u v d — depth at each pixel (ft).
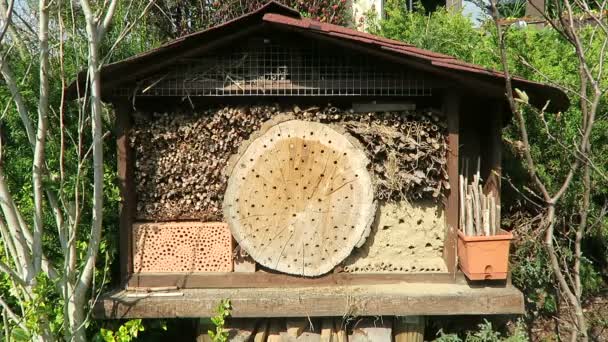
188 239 4.99
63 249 4.56
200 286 4.93
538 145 6.16
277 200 4.90
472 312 4.56
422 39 7.54
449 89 4.75
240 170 4.88
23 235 4.30
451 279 4.90
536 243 5.73
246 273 4.94
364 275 4.96
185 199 5.08
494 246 4.63
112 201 5.37
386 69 4.69
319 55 4.69
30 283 4.31
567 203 5.90
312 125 4.85
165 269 5.00
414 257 5.08
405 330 5.02
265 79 4.70
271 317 4.92
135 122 4.97
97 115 4.27
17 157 5.80
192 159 5.06
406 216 5.05
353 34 4.49
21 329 4.38
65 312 4.22
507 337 5.59
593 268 6.37
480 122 5.47
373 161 4.96
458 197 4.95
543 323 6.04
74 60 5.95
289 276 4.95
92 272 4.53
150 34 8.89
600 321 6.02
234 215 4.91
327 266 4.92
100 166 4.35
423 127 4.90
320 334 4.98
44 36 4.09
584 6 3.67
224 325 4.98
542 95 4.62
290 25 4.26
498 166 4.99
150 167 5.04
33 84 5.56
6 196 4.22
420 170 4.91
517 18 7.29
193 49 4.48
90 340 5.00
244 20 4.37
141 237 4.98
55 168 5.46
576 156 3.76
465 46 7.23
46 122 4.22
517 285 5.97
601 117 5.84
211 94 4.72
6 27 3.83
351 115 4.92
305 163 4.87
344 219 4.89
